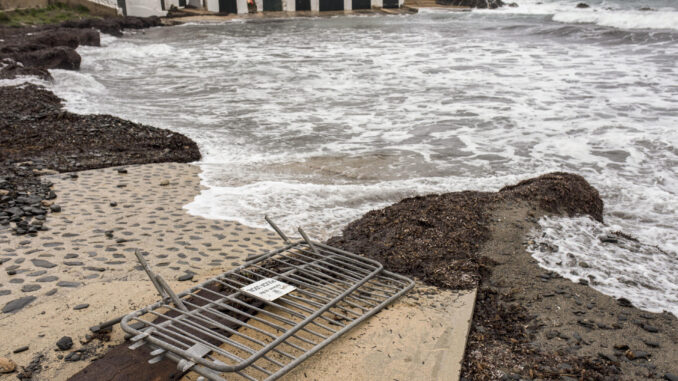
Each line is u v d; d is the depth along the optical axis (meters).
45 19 30.89
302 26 32.88
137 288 3.83
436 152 8.74
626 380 2.94
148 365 2.82
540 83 13.92
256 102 12.81
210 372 2.68
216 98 13.35
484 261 4.40
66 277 4.01
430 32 27.83
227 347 3.12
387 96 13.12
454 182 7.08
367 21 35.50
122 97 13.49
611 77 14.23
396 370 2.97
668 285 4.05
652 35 21.14
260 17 39.34
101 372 2.75
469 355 3.22
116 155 8.38
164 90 14.47
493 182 7.05
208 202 6.31
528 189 5.68
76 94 13.26
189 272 4.16
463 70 16.34
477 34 26.30
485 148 8.91
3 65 15.54
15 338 3.18
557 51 19.61
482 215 5.21
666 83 13.15
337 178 7.54
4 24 28.20
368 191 6.70
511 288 4.02
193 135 9.91
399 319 3.51
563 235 4.88
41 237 4.86
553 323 3.55
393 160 8.36
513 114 10.97
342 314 3.55
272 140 9.65
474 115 11.04
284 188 6.83
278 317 3.26
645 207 6.29
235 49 22.84
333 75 16.11
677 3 41.34
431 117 11.01
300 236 5.27
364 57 19.64
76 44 21.34
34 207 5.72
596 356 3.17
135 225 5.36
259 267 4.03
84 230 5.12
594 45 20.70
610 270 4.28
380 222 5.27
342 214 5.98
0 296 3.68
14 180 6.70
